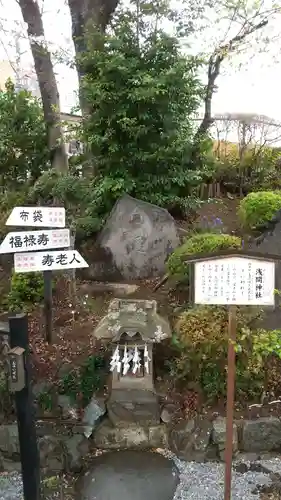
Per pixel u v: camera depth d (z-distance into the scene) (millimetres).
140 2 6988
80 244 7277
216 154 9680
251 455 4555
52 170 7949
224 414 4695
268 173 9469
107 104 6977
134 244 6781
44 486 4199
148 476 4250
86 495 4082
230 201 9133
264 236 5535
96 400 4859
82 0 8422
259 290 3391
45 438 4496
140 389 4715
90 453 4570
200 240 6043
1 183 9312
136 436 4648
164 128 7137
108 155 7281
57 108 8742
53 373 5012
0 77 15422
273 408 4734
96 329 4531
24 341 3531
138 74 6801
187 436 4598
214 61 8695
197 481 4234
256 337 4055
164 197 7434
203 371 4777
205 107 8859
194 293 3445
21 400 3580
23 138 9227
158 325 4473
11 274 6988
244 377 4699
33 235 4906
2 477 4395
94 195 7176
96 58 6926
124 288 6410
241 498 3994
